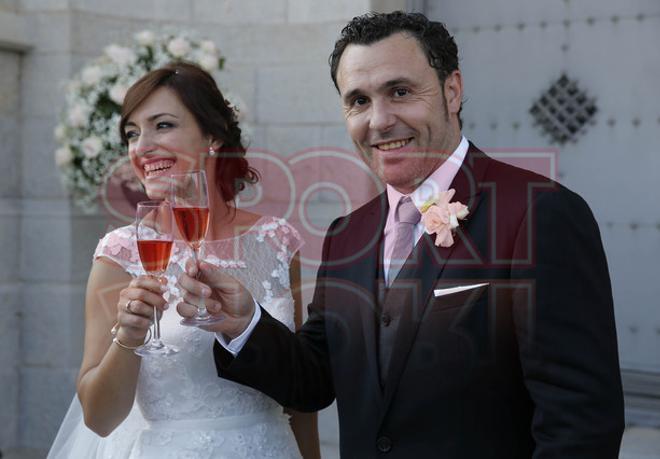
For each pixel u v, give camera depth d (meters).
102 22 4.98
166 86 2.48
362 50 1.96
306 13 4.81
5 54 4.89
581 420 1.78
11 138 4.96
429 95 1.96
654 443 3.94
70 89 4.43
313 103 4.79
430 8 4.82
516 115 4.64
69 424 2.69
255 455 2.39
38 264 4.96
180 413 2.36
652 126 4.31
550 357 1.80
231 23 4.98
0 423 4.90
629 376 4.34
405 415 1.93
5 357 4.93
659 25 4.27
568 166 4.52
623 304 4.41
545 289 1.82
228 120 2.61
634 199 4.37
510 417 1.89
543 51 4.55
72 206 4.88
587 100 4.46
